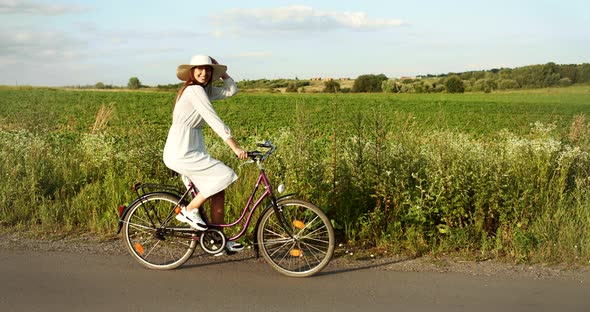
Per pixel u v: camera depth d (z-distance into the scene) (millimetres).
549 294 4434
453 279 4809
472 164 6414
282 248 5395
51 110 13242
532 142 7293
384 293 4449
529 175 6684
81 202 6832
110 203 6863
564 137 7816
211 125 4852
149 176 7477
